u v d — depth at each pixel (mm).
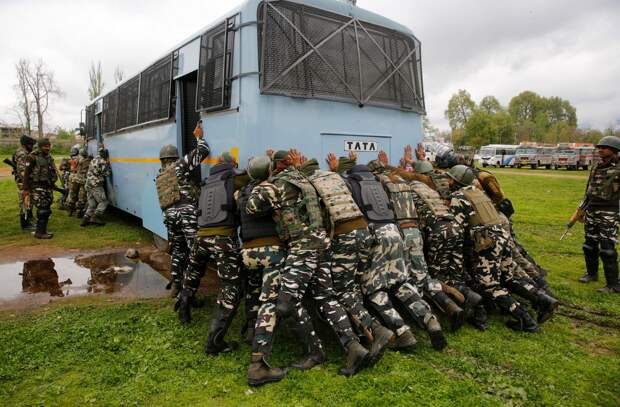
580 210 6078
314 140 5004
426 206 4445
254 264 3559
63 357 3768
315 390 3260
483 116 71062
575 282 6090
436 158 5523
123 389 3291
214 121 5090
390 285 3920
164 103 6734
